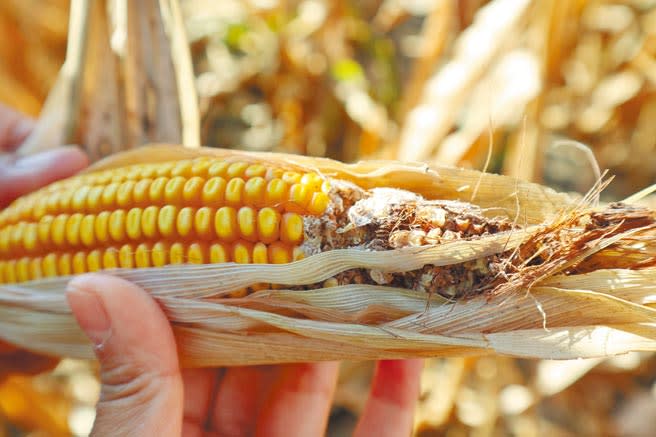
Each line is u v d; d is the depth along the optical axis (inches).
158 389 8.5
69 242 9.2
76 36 10.7
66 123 11.0
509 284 7.9
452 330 8.1
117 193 8.9
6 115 12.5
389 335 8.2
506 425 15.6
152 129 11.1
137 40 10.8
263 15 17.8
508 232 7.8
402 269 7.9
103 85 11.0
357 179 8.8
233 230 8.4
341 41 17.7
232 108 18.8
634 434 14.7
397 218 8.1
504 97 13.2
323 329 8.3
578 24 17.8
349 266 8.1
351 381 14.8
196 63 19.7
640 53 17.5
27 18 17.2
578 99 18.9
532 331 8.0
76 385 15.4
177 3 11.0
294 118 18.0
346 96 16.8
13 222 9.8
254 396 10.7
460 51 13.2
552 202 8.4
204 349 9.0
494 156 16.0
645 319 7.8
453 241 7.8
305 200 8.2
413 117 13.3
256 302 8.5
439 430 14.5
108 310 8.5
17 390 14.1
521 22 12.7
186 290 8.7
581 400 15.5
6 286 9.8
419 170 8.6
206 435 10.6
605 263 8.1
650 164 18.7
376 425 10.5
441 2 13.7
